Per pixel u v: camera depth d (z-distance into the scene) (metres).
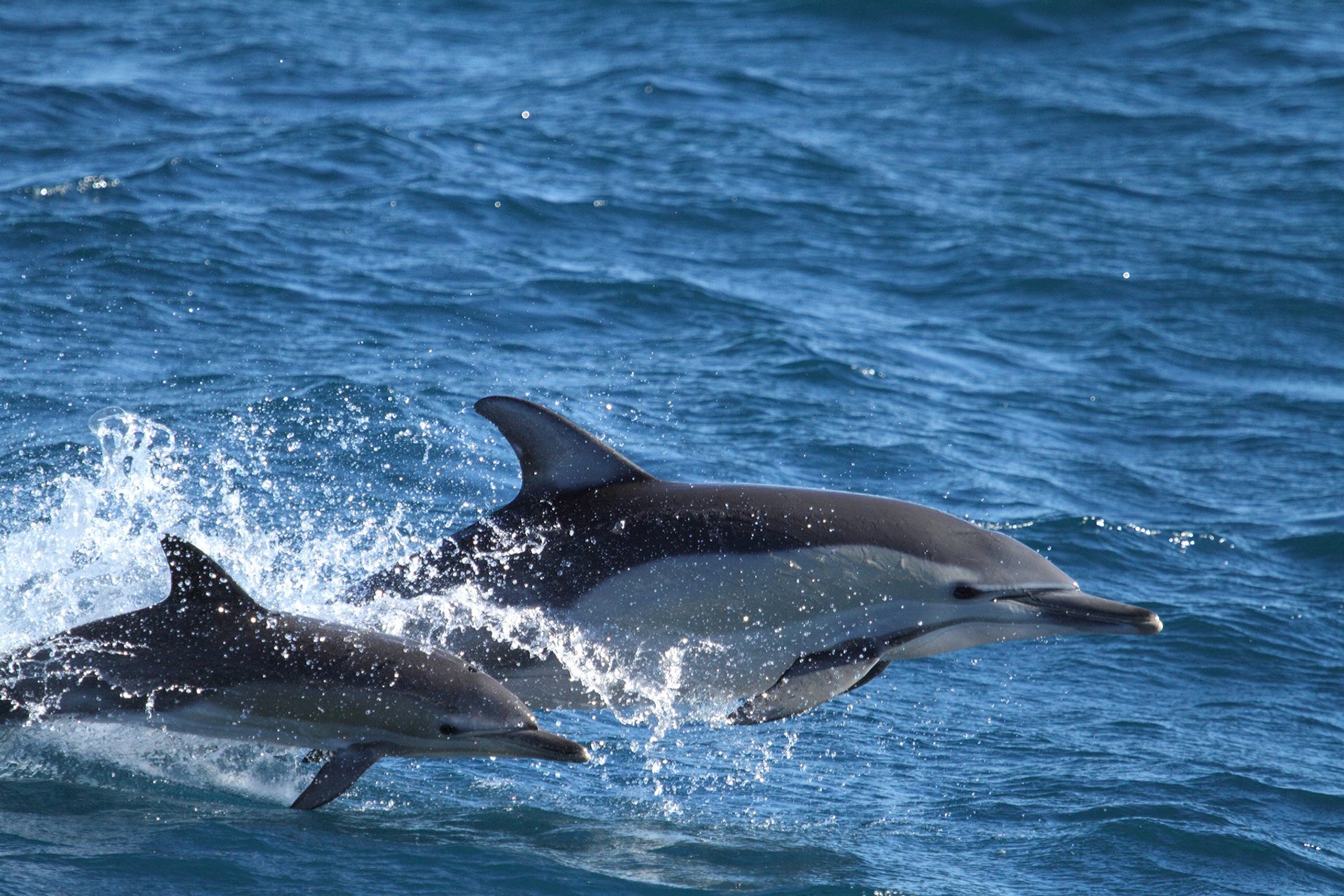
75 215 57.47
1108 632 22.98
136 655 21.56
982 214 75.81
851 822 23.22
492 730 20.69
